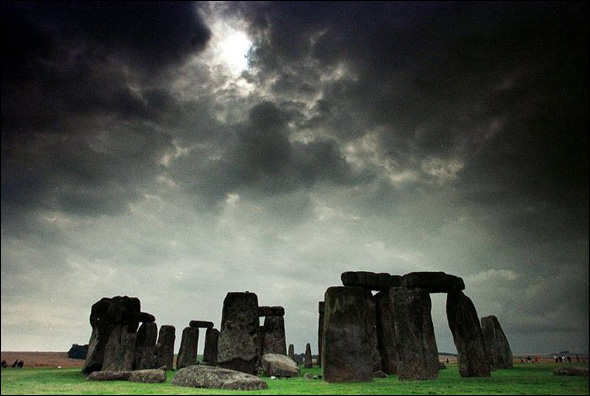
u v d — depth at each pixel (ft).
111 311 55.11
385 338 57.62
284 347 77.77
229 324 54.39
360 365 38.32
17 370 56.13
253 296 56.49
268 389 31.68
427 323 41.50
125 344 53.16
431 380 38.83
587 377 40.57
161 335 74.43
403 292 42.78
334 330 39.22
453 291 46.24
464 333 44.24
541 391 29.37
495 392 28.84
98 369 51.57
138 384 36.81
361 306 40.63
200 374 35.17
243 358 52.49
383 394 27.78
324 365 38.81
